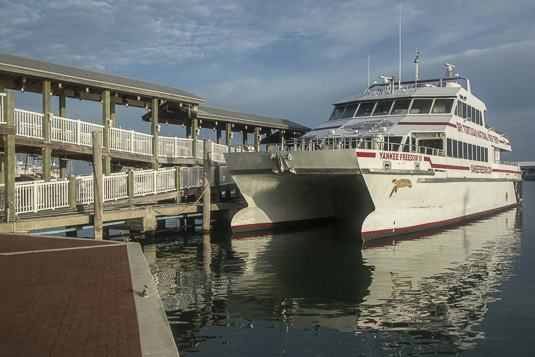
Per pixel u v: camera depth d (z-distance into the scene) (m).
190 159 24.45
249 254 14.66
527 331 7.85
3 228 12.77
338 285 10.78
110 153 19.25
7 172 13.16
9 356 4.54
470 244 16.39
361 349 7.14
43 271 8.18
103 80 19.36
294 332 7.82
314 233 19.61
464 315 8.66
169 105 24.30
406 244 16.41
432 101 20.28
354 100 21.31
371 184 15.83
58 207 14.89
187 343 7.30
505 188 29.47
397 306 9.21
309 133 21.03
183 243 16.91
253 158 17.28
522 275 11.66
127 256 9.58
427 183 18.69
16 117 15.55
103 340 4.97
